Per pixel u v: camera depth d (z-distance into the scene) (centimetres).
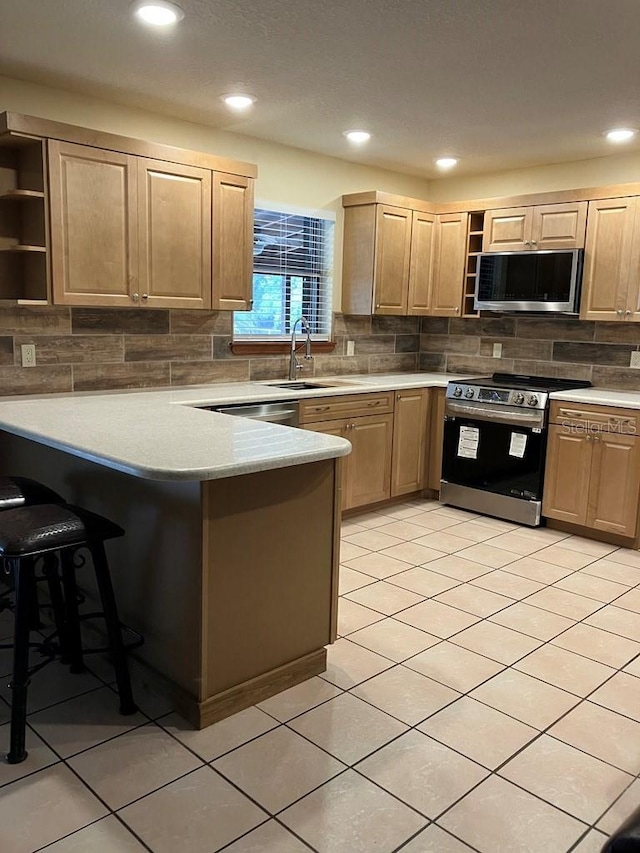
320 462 247
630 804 191
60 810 182
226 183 382
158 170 352
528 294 459
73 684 247
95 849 169
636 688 252
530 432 437
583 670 263
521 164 492
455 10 247
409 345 568
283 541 238
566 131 402
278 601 240
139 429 261
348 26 262
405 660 269
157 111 379
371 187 514
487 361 536
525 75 311
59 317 362
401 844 174
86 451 224
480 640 286
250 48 286
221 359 438
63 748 209
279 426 275
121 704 228
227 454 220
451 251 512
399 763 206
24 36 277
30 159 322
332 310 504
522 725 227
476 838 177
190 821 180
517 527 446
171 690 232
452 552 394
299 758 207
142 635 245
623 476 404
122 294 347
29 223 331
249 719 228
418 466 499
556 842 176
